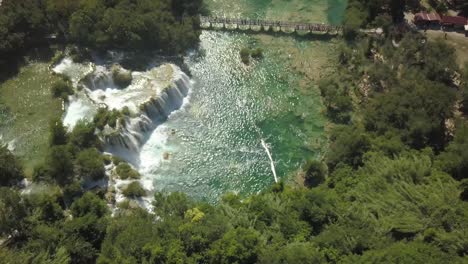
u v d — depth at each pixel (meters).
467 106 145.25
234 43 170.62
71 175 123.25
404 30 168.88
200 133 144.38
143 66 155.00
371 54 163.12
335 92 149.62
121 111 137.88
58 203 117.06
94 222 109.12
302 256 95.50
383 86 152.12
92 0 157.88
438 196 108.12
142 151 138.88
